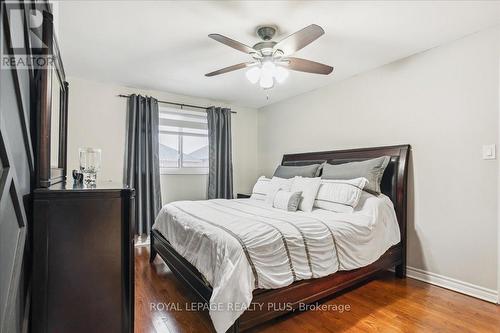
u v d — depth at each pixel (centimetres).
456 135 240
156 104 390
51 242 127
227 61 290
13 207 101
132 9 195
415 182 269
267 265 169
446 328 179
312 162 360
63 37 236
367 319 190
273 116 468
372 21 210
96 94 359
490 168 219
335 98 356
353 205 251
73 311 130
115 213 140
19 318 111
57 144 200
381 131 301
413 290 238
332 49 260
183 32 229
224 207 280
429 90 259
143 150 382
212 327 180
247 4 189
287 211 266
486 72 222
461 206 236
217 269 165
